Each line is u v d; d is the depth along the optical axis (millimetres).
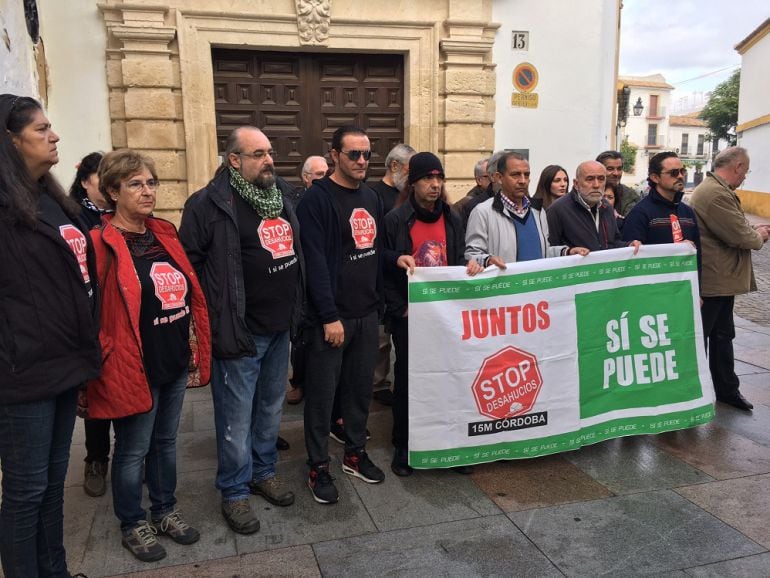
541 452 3398
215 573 2498
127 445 2539
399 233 3309
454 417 3250
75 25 5797
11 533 2084
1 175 1902
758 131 27531
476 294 3244
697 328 3750
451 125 6777
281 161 6676
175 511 2816
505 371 3305
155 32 5867
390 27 6531
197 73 6105
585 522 2854
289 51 6512
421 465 3229
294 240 2896
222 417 2814
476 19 6691
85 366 2133
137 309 2375
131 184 2371
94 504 3039
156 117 6016
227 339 2695
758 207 26953
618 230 4223
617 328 3553
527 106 7070
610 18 7289
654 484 3213
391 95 6895
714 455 3551
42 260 1972
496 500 3061
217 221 2688
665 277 3658
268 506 3016
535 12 6926
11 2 4371
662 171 3896
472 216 3535
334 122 6781
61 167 5883
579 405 3467
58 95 5824
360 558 2592
